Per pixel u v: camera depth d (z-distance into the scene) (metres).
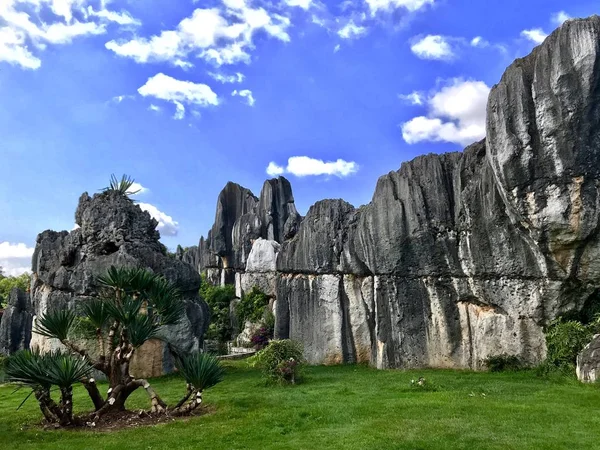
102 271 23.36
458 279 22.12
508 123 18.36
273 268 46.56
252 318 42.00
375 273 24.11
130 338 13.83
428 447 9.52
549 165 17.58
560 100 17.11
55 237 32.09
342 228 28.08
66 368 12.24
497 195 20.16
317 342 27.72
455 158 23.20
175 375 22.55
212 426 11.97
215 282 58.69
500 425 10.92
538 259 19.38
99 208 25.45
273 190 54.75
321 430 11.24
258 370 23.84
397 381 18.39
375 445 9.73
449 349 21.97
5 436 11.50
